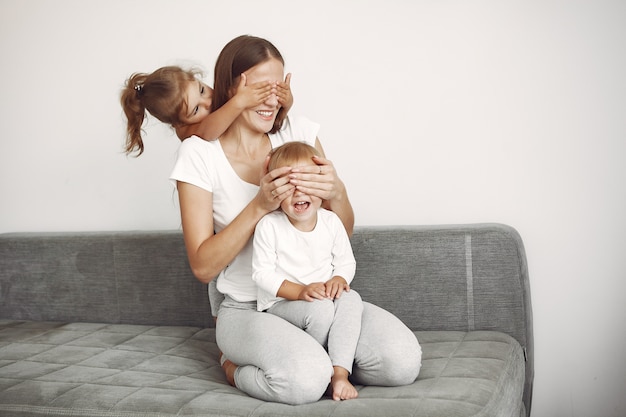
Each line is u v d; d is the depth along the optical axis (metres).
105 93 2.82
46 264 2.71
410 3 2.49
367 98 2.55
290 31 2.61
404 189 2.54
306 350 1.71
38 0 2.87
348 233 2.13
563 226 2.42
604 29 2.34
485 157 2.46
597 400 2.43
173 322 2.57
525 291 2.26
